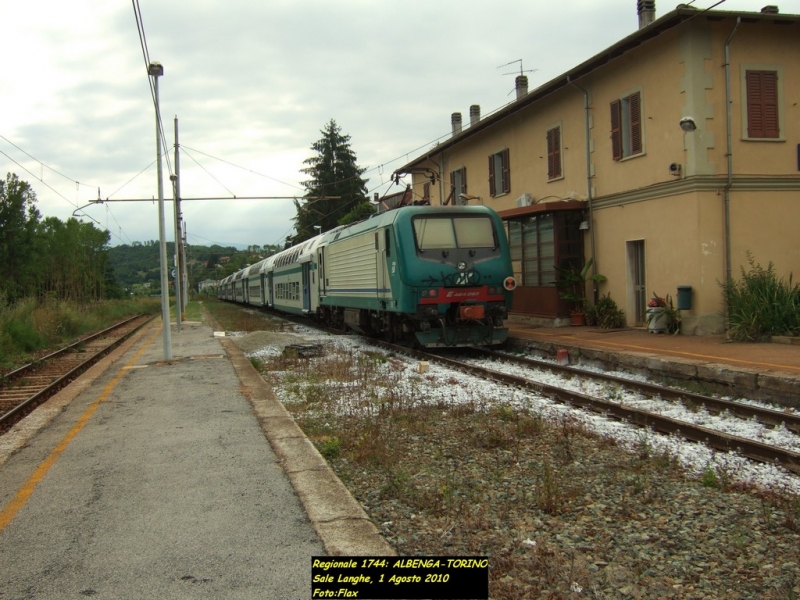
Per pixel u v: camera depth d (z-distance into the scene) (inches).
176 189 981.8
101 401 356.8
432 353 572.1
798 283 504.4
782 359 378.3
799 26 531.2
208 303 2415.1
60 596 134.1
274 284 1314.0
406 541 165.5
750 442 232.7
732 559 153.9
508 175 813.2
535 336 569.3
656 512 182.5
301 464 223.6
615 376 418.6
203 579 140.3
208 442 256.5
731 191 522.0
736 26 506.0
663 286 555.8
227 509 181.2
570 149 681.0
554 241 667.4
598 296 642.8
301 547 155.5
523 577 145.8
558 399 339.6
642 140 570.3
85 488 203.8
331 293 786.8
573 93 669.9
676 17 497.7
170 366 501.0
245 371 460.8
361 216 709.3
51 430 287.4
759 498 191.2
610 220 622.8
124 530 168.2
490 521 177.5
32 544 161.0
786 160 534.3
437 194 1070.4
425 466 230.7
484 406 322.0
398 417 304.8
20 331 717.9
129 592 135.2
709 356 405.4
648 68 560.7
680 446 246.7
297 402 357.7
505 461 232.8
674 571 148.0
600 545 162.2
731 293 498.9
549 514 183.9
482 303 534.6
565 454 235.9
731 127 520.7
